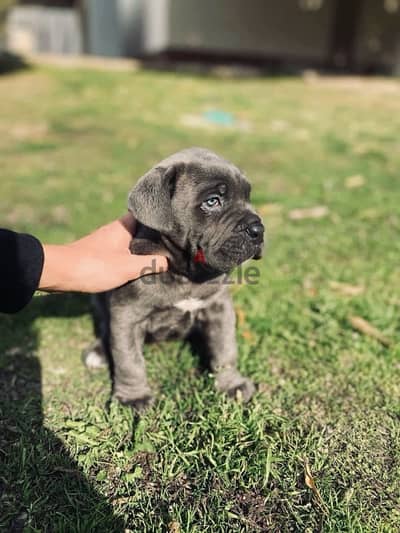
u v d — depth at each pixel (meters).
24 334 0.63
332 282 0.73
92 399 0.53
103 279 0.44
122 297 0.50
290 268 0.77
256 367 0.57
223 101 2.05
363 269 0.77
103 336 0.59
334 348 0.60
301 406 0.52
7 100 1.92
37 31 3.38
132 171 1.19
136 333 0.52
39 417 0.50
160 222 0.47
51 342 0.62
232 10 3.30
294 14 3.42
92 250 0.45
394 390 0.54
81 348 0.61
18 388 0.54
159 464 0.45
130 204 0.48
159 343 0.61
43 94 2.04
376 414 0.51
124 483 0.43
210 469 0.44
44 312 0.67
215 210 0.50
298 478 0.43
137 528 0.39
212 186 0.49
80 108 1.82
